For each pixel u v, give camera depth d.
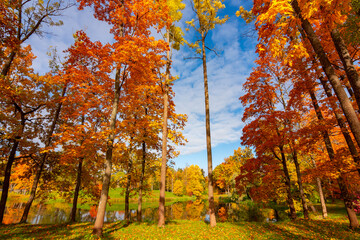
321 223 10.23
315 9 3.63
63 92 15.29
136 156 14.24
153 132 13.17
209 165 11.23
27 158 13.48
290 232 8.62
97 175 15.34
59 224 11.31
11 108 12.61
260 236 7.96
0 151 12.21
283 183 12.96
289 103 11.91
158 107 15.65
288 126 12.16
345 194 9.39
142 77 11.17
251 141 13.98
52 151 14.00
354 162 7.61
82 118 14.83
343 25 4.96
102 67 9.82
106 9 11.50
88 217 21.45
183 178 72.00
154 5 9.91
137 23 11.05
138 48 8.62
